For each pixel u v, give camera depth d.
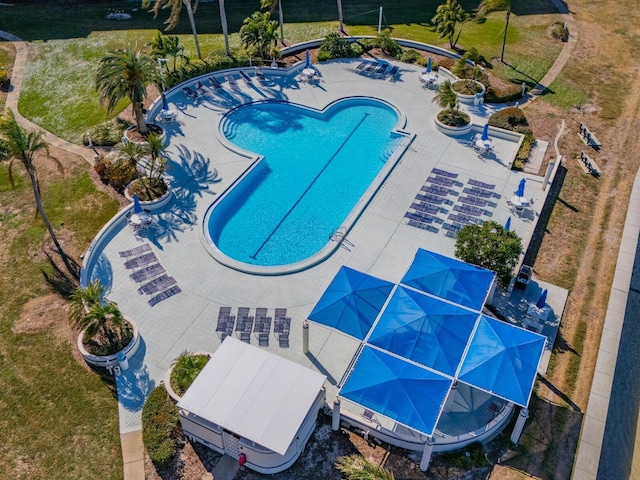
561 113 49.19
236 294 34.09
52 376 30.00
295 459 26.41
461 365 27.22
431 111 49.50
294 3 67.88
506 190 41.12
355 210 39.38
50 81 53.41
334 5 67.56
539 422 27.98
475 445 26.70
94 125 47.62
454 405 28.52
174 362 30.20
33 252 36.75
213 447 26.78
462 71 52.75
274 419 25.22
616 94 51.56
